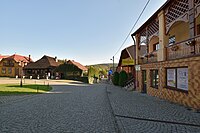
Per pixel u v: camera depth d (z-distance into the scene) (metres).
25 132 6.12
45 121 7.63
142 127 6.86
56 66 65.81
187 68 10.70
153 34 17.06
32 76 65.56
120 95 17.47
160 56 14.52
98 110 10.30
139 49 21.72
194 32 10.18
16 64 67.56
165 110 9.85
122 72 31.33
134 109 10.25
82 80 54.09
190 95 10.12
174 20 12.72
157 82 15.50
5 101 12.98
